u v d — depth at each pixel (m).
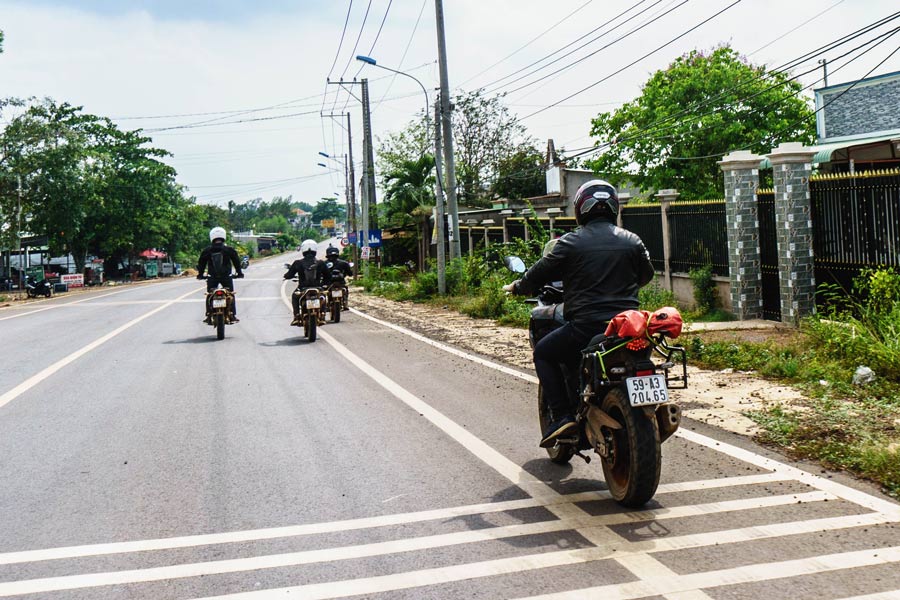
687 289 16.23
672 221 16.72
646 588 3.67
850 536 4.23
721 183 35.44
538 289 5.84
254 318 19.95
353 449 6.48
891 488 4.99
